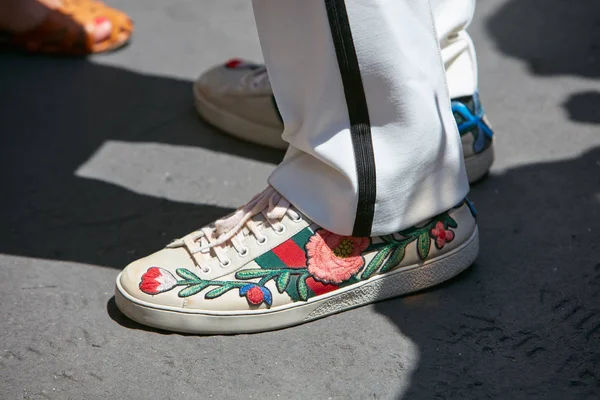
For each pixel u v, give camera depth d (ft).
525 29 9.16
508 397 4.17
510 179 6.34
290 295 4.64
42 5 8.82
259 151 7.05
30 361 4.54
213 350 4.58
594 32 9.00
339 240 4.68
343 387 4.27
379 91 4.30
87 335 4.74
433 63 4.42
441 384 4.27
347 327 4.72
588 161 6.56
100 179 6.65
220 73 7.36
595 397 4.13
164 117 7.68
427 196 4.68
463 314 4.81
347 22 4.13
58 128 7.51
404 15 4.22
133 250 5.68
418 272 4.90
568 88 7.87
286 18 4.26
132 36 9.52
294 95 4.48
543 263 5.27
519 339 4.58
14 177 6.70
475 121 5.99
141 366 4.48
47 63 8.88
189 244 4.76
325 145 4.39
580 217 5.79
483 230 5.67
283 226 4.68
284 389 4.27
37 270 5.42
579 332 4.62
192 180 6.62
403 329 4.69
